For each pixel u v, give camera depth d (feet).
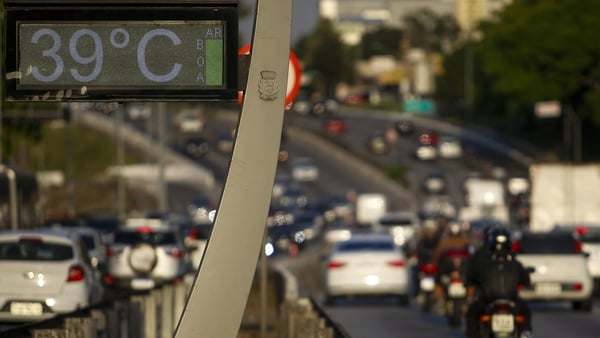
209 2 83.76
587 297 254.47
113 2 83.66
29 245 200.23
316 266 449.89
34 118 391.86
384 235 286.25
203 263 82.74
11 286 196.95
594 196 388.98
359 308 274.98
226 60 83.87
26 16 83.56
